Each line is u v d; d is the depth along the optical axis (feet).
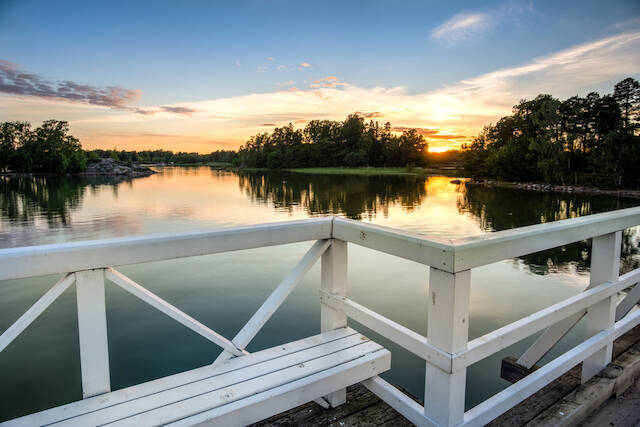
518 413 5.01
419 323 22.76
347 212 98.02
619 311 7.98
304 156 444.14
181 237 3.81
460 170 327.26
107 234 63.72
